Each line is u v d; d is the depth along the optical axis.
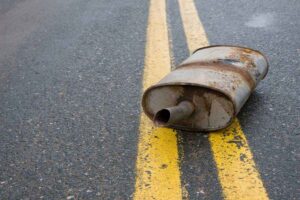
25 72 1.75
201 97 1.09
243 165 1.00
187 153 1.06
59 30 2.29
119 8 2.61
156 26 2.16
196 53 1.30
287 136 1.10
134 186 0.96
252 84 1.17
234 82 1.10
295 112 1.21
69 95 1.47
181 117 1.05
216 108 1.08
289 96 1.30
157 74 1.55
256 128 1.14
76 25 2.34
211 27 2.04
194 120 1.12
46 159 1.10
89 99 1.42
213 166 1.00
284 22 2.01
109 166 1.04
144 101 1.18
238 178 0.96
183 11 2.38
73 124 1.27
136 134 1.17
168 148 1.09
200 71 1.13
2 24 2.57
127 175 1.00
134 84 1.49
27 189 1.00
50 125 1.28
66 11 2.69
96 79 1.58
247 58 1.23
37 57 1.91
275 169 0.98
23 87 1.59
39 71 1.74
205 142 1.10
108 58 1.78
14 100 1.49
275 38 1.81
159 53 1.77
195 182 0.95
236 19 2.12
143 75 1.56
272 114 1.21
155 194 0.93
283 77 1.43
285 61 1.56
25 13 2.78
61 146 1.16
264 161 1.01
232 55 1.22
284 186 0.92
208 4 2.46
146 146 1.11
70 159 1.09
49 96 1.48
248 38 1.84
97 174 1.02
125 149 1.11
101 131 1.21
